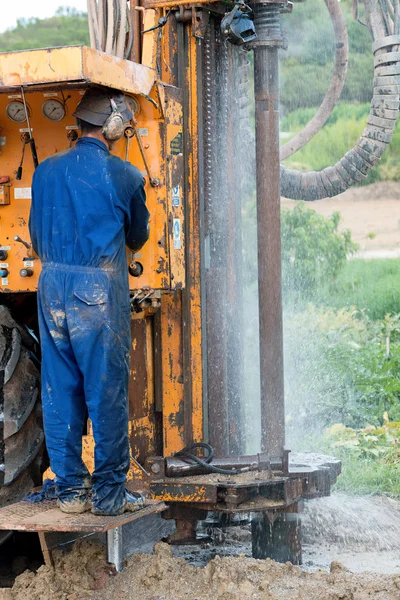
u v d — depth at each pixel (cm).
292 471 1034
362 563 1066
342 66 1396
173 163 1041
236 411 1162
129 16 1092
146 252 1025
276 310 1090
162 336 1092
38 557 1059
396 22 1307
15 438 975
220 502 1004
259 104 1090
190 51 1086
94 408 899
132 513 923
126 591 907
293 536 1044
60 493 922
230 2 1077
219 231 1130
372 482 1342
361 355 1844
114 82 941
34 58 902
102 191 911
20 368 987
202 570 941
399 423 1548
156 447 1105
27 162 1032
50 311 908
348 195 3816
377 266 3011
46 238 918
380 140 1316
